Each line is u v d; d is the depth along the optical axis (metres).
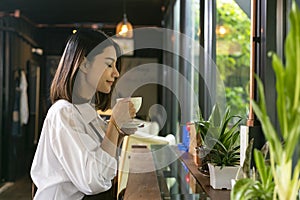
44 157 1.51
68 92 1.52
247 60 2.65
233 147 1.67
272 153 0.83
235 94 2.85
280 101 0.76
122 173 2.10
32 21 8.61
